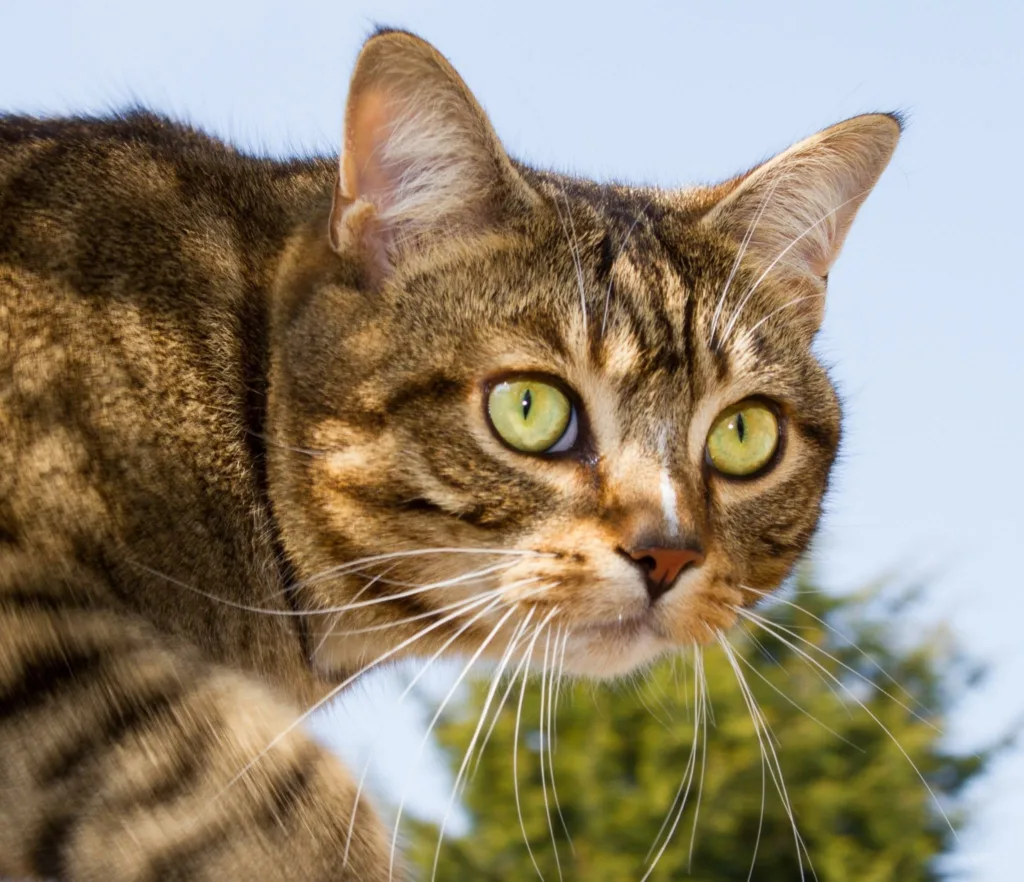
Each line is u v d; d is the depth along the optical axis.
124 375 0.61
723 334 0.65
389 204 0.64
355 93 0.63
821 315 0.69
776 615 0.85
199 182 0.64
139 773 0.58
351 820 0.59
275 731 0.59
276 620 0.62
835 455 0.68
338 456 0.62
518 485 0.63
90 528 0.59
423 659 0.65
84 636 0.58
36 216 0.61
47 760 0.57
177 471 0.61
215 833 0.58
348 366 0.63
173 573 0.60
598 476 0.63
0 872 0.58
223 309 0.62
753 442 0.66
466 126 0.64
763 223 0.68
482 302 0.63
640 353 0.64
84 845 0.57
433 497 0.63
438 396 0.63
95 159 0.63
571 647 0.64
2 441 0.59
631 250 0.65
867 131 0.69
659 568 0.63
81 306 0.61
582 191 0.67
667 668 0.84
